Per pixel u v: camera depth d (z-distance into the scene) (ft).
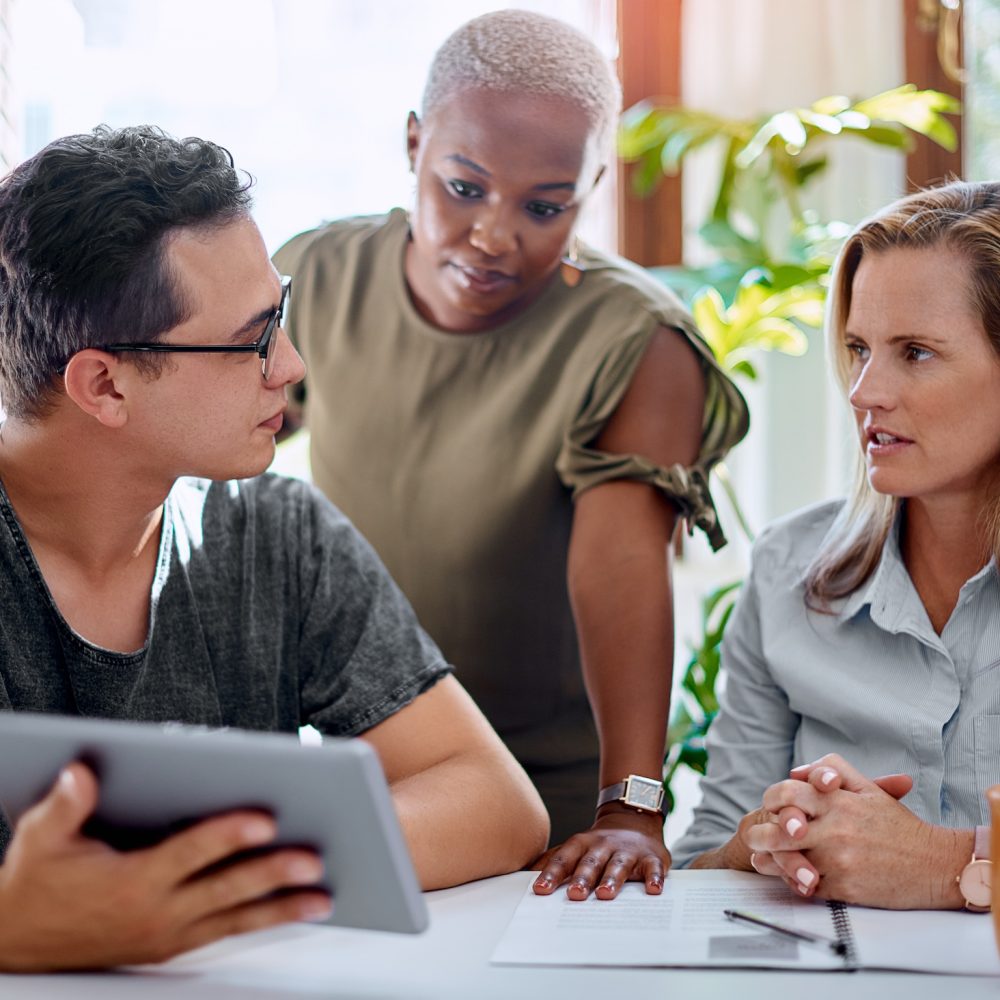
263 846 2.54
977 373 3.82
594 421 4.86
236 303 3.38
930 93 7.33
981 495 3.99
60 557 3.61
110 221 3.28
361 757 2.33
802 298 7.19
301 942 2.89
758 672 4.44
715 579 8.52
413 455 5.19
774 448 8.62
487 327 5.05
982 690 3.95
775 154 7.73
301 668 4.09
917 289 3.85
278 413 3.55
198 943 2.63
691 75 8.45
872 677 4.10
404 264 5.24
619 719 4.46
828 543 4.31
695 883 3.41
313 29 8.14
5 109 6.15
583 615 4.69
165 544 3.77
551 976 2.66
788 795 3.22
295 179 8.20
